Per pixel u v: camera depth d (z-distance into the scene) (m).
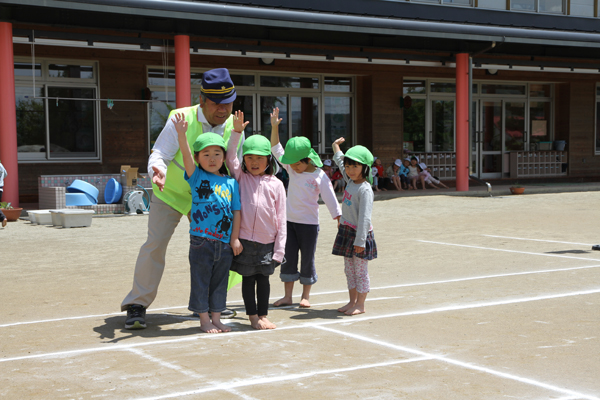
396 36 18.70
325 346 4.50
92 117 18.27
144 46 16.14
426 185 22.62
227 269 5.04
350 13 19.80
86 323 5.36
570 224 12.55
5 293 6.67
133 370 3.98
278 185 5.12
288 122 21.22
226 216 4.94
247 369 3.97
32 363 4.17
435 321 5.19
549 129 25.33
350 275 5.68
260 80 20.75
